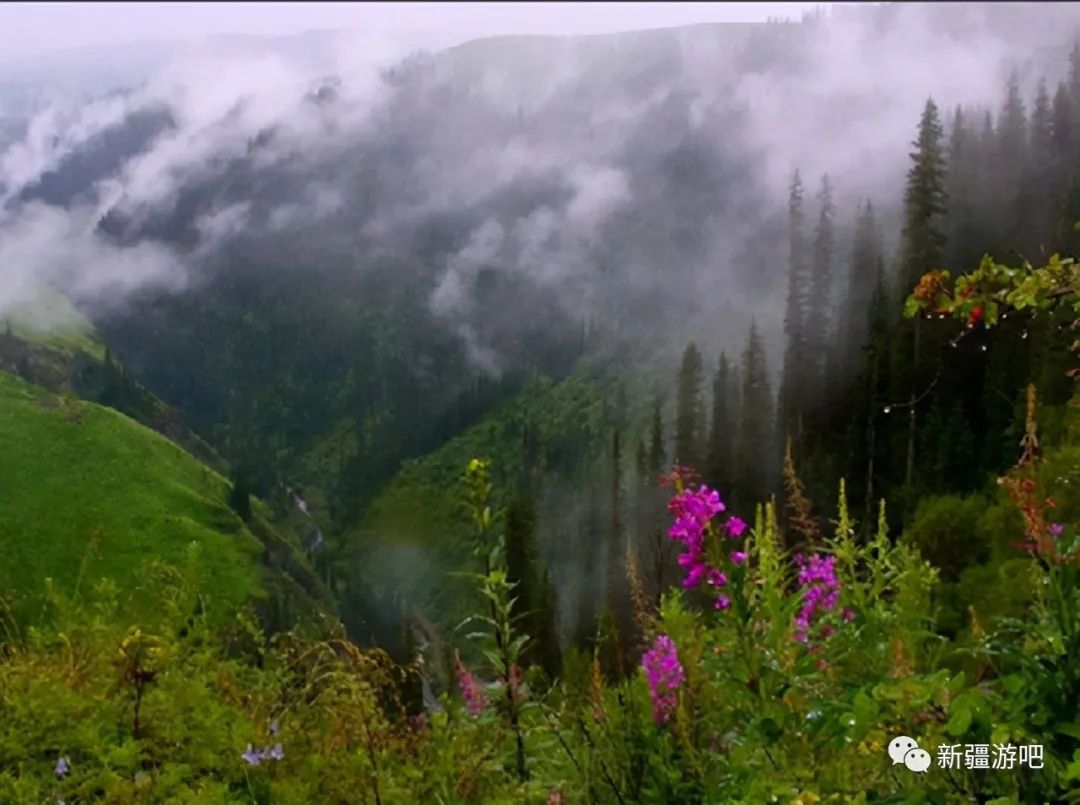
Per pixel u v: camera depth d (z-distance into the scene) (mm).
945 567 11906
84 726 3705
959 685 2352
